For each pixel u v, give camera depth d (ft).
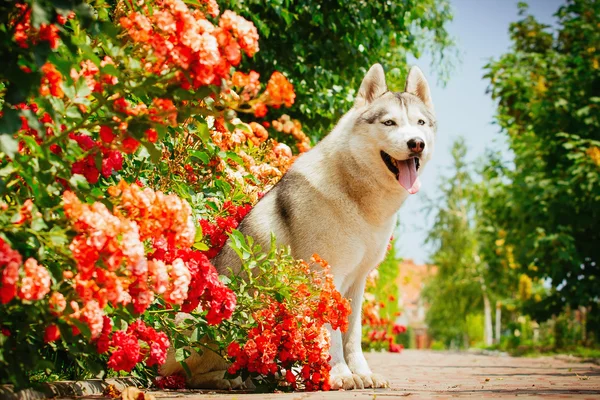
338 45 31.71
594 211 52.16
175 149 17.99
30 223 10.44
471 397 13.51
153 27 11.91
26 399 11.45
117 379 15.17
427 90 18.72
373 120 17.21
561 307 57.77
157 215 11.16
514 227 63.00
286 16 27.61
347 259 17.01
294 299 15.14
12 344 11.05
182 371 16.35
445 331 169.37
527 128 63.00
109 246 10.21
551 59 60.39
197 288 13.03
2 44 10.20
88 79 11.49
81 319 10.45
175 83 11.07
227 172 19.80
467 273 141.79
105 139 11.03
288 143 30.32
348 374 16.40
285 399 13.10
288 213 17.21
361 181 17.01
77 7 10.11
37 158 10.97
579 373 28.30
